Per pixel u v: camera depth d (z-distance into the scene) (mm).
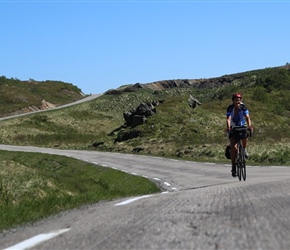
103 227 6129
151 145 51406
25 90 136250
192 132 59219
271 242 4629
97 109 120625
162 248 4625
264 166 25469
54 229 6375
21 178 18266
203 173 24000
